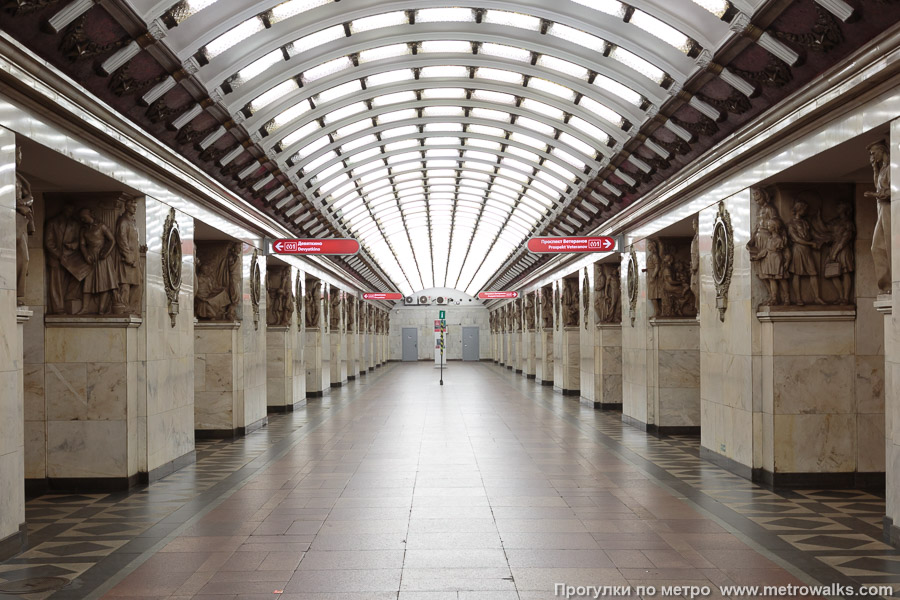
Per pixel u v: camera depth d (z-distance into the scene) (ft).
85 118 26.17
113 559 21.53
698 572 19.94
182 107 32.76
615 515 26.86
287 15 30.42
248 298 52.95
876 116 23.43
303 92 38.63
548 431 52.90
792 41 25.39
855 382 32.30
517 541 23.24
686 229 47.29
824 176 31.24
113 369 32.37
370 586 18.89
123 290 32.68
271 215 56.85
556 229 77.46
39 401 32.22
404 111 48.49
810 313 32.14
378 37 34.58
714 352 38.75
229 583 19.21
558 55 35.06
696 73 31.01
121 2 23.52
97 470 32.19
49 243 32.45
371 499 29.84
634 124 39.55
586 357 73.20
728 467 36.68
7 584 19.22
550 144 49.65
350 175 61.77
